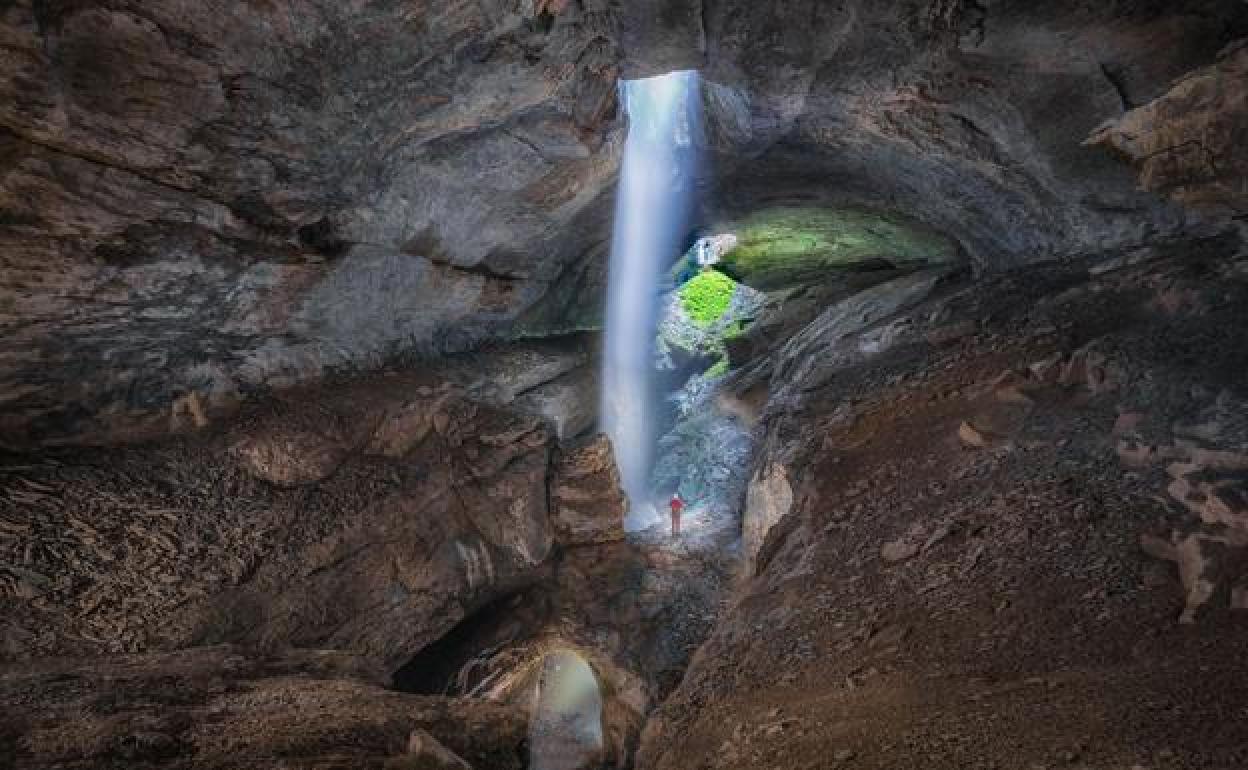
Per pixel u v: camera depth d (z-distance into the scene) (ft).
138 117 21.29
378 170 32.09
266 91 23.36
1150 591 13.26
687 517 56.08
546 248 56.44
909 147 41.01
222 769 13.28
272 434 33.76
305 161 27.61
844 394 38.83
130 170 22.91
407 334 48.06
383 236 36.99
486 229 45.91
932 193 47.39
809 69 35.27
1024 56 28.81
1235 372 20.61
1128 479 17.71
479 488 42.29
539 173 41.96
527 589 45.88
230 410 34.35
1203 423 18.37
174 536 27.40
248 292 31.63
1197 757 8.30
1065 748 9.18
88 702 16.80
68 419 28.63
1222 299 25.14
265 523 30.32
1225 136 15.47
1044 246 44.57
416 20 24.35
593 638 43.37
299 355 38.55
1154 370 22.61
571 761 54.49
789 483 32.22
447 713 19.42
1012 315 35.83
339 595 31.50
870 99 36.81
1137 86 27.53
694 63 37.04
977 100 33.01
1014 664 12.31
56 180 21.38
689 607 44.91
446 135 33.63
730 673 18.13
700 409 72.43
